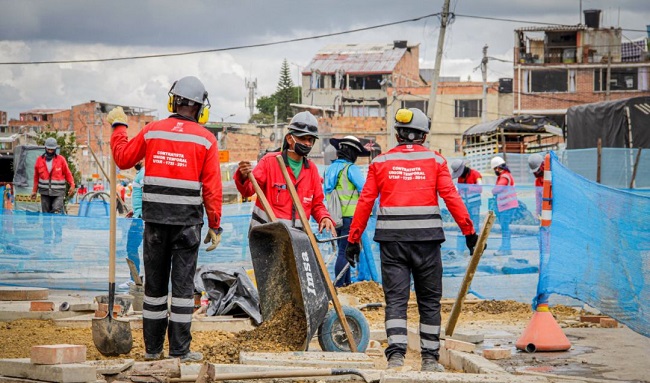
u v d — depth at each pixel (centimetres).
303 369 631
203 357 712
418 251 693
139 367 625
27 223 1335
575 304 1177
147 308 711
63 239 1329
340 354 684
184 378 619
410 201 693
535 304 823
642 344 838
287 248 739
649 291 797
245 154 8075
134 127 9338
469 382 602
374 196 704
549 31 7306
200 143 711
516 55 7244
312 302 703
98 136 9125
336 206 1205
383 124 7975
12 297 1107
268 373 612
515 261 1288
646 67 7100
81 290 1319
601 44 7275
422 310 703
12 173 2659
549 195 820
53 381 591
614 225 836
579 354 784
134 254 1292
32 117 12256
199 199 714
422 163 700
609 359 756
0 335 840
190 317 711
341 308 729
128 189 2567
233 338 748
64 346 610
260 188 798
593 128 3152
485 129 4291
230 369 626
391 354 680
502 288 1255
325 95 9262
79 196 4672
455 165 1861
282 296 755
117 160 724
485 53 6334
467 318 1067
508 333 927
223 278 928
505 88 8512
